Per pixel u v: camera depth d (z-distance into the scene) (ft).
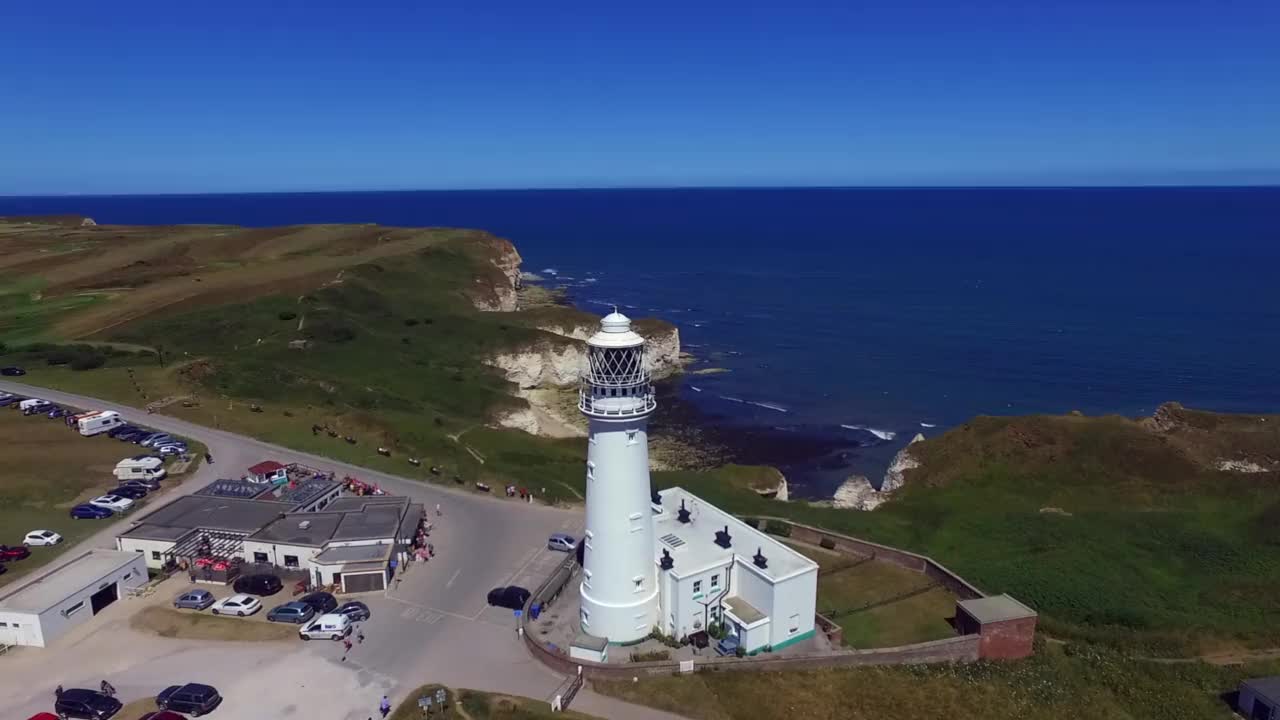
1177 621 139.44
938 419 314.14
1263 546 174.91
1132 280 610.24
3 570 136.46
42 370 256.11
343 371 285.64
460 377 300.20
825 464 269.85
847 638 126.62
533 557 151.74
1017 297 555.69
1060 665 122.72
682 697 107.65
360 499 168.76
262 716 103.24
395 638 122.62
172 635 122.42
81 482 176.24
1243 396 329.11
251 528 149.89
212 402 234.99
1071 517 192.24
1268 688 109.81
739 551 125.80
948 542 182.09
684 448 284.41
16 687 108.68
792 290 608.19
